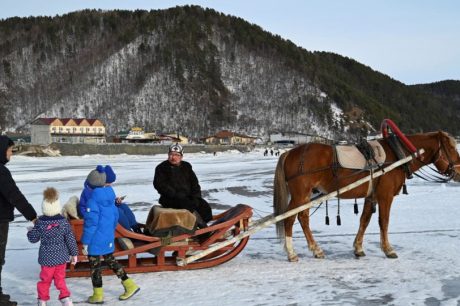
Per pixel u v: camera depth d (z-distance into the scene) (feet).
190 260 25.31
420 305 19.74
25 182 89.40
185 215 25.68
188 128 538.47
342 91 628.28
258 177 98.89
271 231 38.93
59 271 19.25
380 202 28.60
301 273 25.08
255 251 31.35
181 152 27.37
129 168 142.92
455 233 35.35
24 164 174.91
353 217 44.62
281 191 28.25
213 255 27.89
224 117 557.74
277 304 20.02
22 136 395.14
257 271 25.61
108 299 21.20
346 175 27.99
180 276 24.80
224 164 166.61
